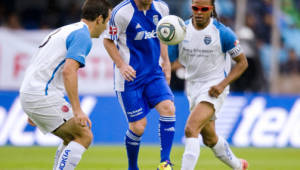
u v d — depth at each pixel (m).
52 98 21.33
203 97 25.34
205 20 25.28
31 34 53.03
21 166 33.31
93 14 22.34
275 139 48.31
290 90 68.12
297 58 69.19
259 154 42.38
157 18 25.70
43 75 21.34
